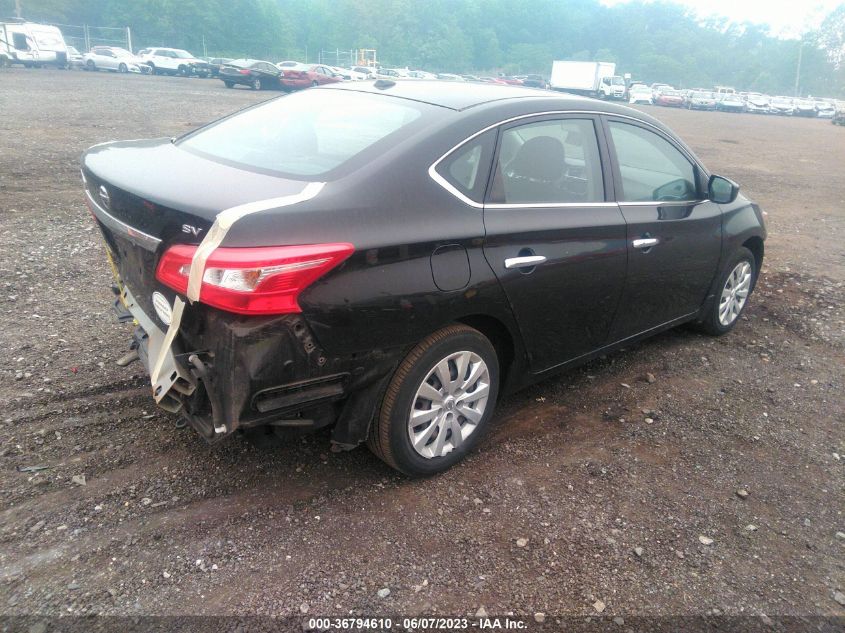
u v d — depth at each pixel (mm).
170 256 2551
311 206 2580
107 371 3980
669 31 152000
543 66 143500
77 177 9508
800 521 3205
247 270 2363
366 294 2656
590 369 4621
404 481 3240
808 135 31156
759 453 3750
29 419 3443
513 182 3295
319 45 124562
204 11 94500
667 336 5301
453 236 2922
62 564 2590
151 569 2604
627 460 3572
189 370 2561
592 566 2805
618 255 3775
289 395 2637
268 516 2930
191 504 2969
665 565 2844
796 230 9633
